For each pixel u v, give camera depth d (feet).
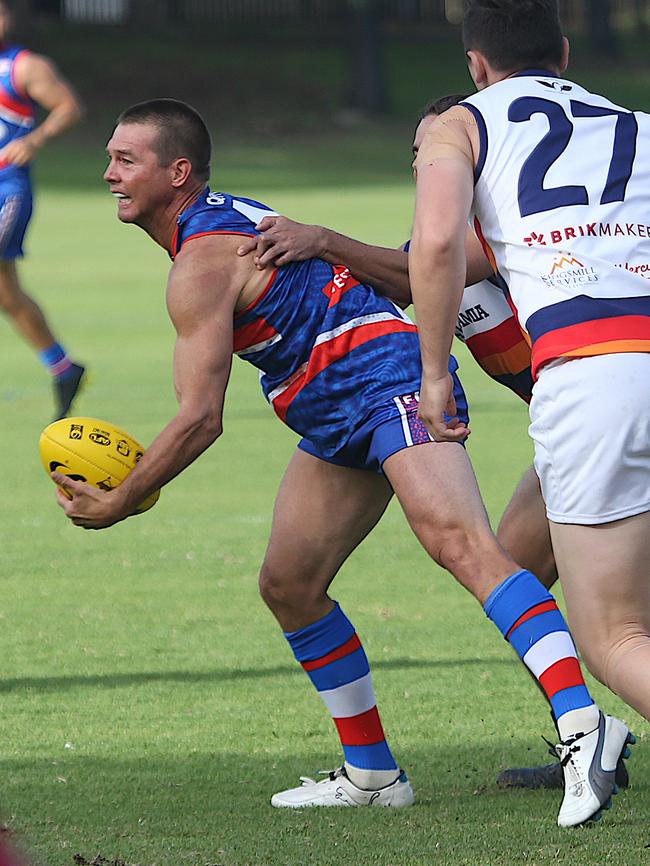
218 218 50.62
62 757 56.59
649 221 46.80
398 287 52.31
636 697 45.29
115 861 44.88
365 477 52.16
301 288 50.39
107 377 156.25
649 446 44.78
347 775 51.75
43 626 75.72
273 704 63.46
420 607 79.20
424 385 46.60
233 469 115.65
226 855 45.68
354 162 461.37
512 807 51.03
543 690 48.42
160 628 75.46
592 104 48.55
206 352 49.14
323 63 590.96
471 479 48.52
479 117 47.73
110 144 51.90
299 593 52.31
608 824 48.78
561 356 45.24
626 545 45.39
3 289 129.39
